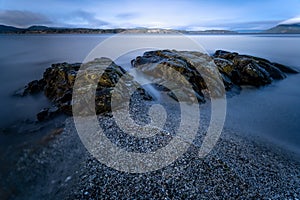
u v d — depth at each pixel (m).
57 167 10.52
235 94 24.80
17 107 18.62
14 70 34.66
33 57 48.94
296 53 60.00
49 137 13.05
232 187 9.55
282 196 9.57
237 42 103.94
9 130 14.16
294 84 30.25
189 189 9.20
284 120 18.44
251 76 28.83
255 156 12.66
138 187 9.17
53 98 20.31
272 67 34.09
